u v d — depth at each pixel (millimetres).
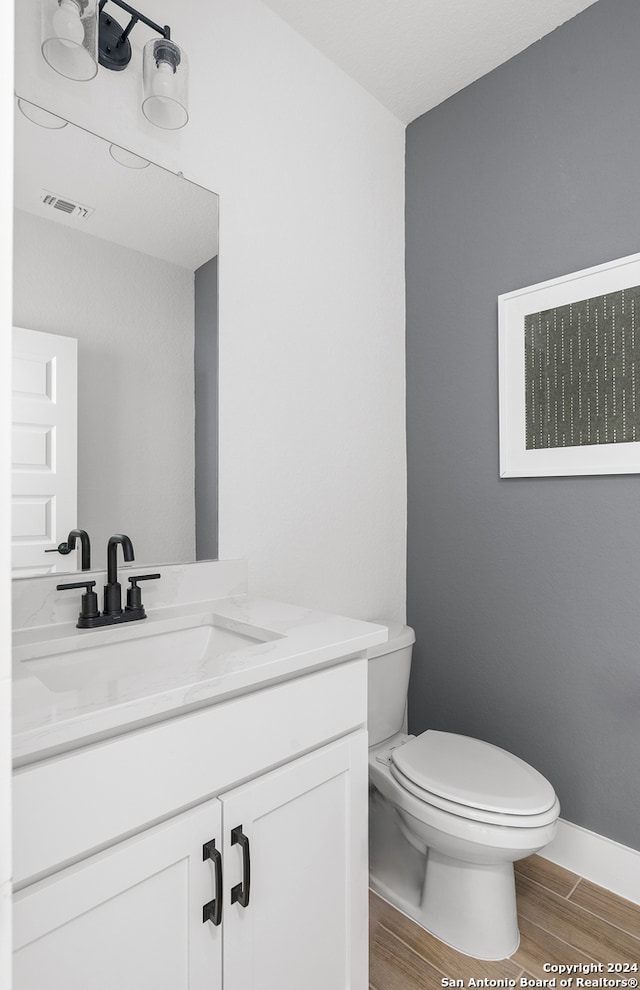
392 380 2084
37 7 1163
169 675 868
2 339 415
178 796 825
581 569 1673
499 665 1870
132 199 1322
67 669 1059
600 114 1627
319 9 1626
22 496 1148
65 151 1208
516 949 1371
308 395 1752
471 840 1269
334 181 1843
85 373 1246
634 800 1565
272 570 1642
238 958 900
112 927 749
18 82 1141
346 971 1110
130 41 1311
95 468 1261
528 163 1792
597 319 1617
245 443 1570
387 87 1952
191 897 836
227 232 1522
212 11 1486
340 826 1091
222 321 1513
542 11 1653
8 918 404
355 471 1917
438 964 1333
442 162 2031
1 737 411
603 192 1623
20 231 1149
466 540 1963
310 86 1756
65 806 705
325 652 1033
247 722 921
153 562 1361
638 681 1558
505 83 1848
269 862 951
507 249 1847
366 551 1961
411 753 1531
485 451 1911
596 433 1623
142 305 1345
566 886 1611
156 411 1372
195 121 1447
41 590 1156
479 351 1925
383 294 2045
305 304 1740
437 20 1670
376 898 1579
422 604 2094
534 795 1326
